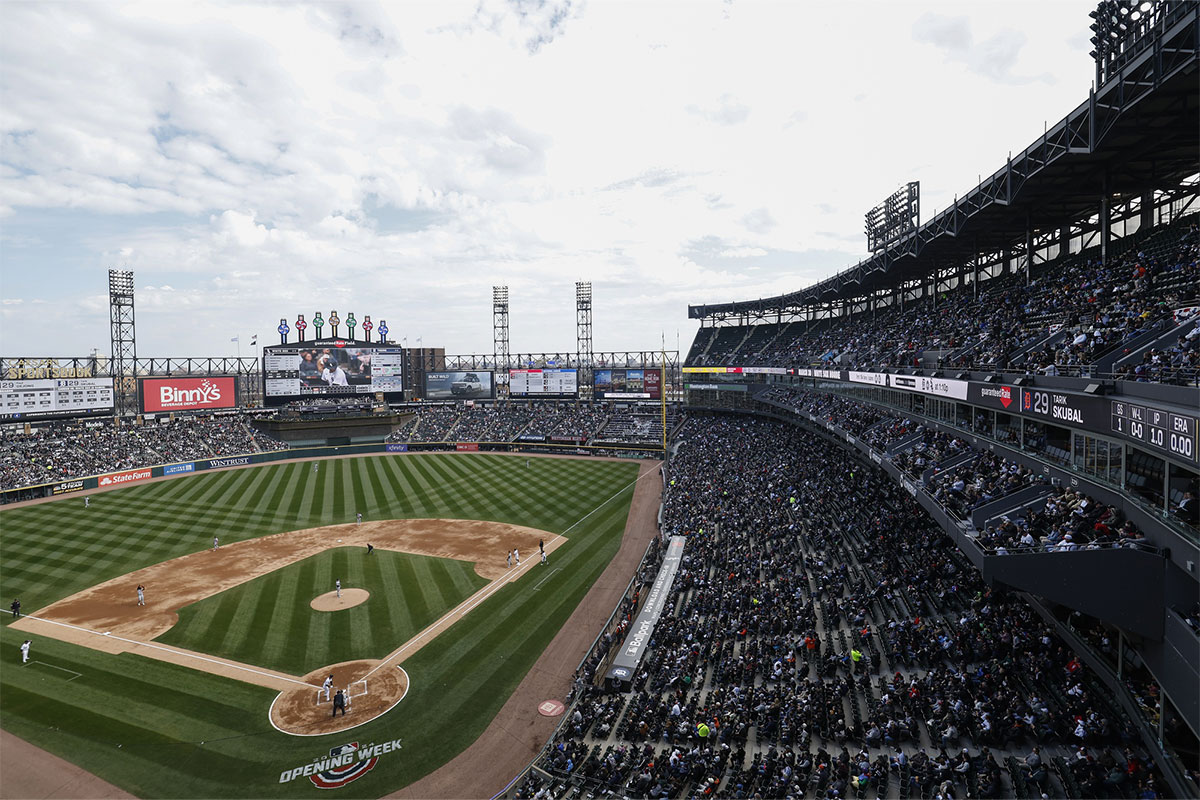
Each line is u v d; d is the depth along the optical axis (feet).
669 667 88.89
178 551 154.81
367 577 136.56
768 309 322.14
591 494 218.18
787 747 67.62
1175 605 49.96
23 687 92.12
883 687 74.13
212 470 263.29
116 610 119.24
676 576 121.19
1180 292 78.54
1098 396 62.69
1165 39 70.13
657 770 65.87
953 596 87.86
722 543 134.31
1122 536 57.00
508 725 84.12
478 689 92.63
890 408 155.43
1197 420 45.29
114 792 70.95
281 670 97.40
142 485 232.94
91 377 273.13
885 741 64.85
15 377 253.24
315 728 83.05
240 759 76.84
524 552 154.20
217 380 311.47
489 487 229.45
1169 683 48.47
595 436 313.73
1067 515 67.36
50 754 77.15
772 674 81.10
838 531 129.49
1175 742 49.49
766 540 132.67
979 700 66.13
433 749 79.36
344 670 97.50
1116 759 54.49
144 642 106.22
